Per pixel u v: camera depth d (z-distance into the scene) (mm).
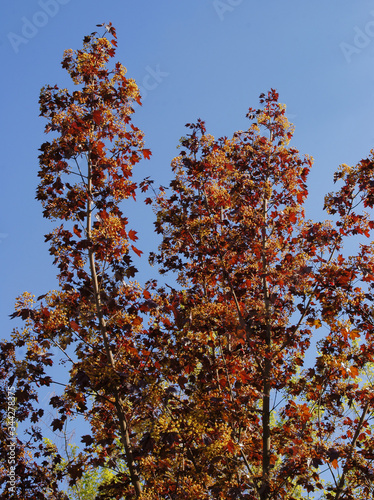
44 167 10133
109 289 9758
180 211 11000
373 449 10391
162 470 8766
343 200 10945
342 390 11008
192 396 9703
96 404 9672
